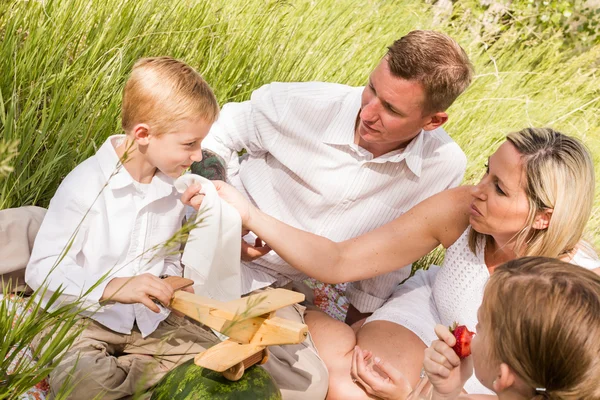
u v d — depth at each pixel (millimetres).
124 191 2566
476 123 5766
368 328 3076
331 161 3061
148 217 2648
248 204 2793
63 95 3191
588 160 2545
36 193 2998
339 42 5184
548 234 2562
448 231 2996
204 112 2518
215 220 2508
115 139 2617
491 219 2633
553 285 1792
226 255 2619
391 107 2754
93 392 2312
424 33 2775
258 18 4547
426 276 3395
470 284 2916
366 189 3096
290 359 2721
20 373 2111
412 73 2680
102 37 3480
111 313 2512
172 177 2648
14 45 3209
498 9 7656
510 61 7270
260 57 4348
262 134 3123
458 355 2158
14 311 2121
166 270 2789
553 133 2586
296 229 2906
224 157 3195
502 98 6008
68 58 3539
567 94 7262
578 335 1719
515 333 1797
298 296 2207
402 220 3045
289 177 3172
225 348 2107
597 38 8055
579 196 2512
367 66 5406
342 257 2998
